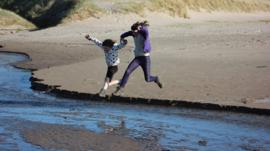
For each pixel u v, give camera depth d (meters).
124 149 10.49
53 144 10.78
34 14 62.75
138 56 15.37
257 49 28.31
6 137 11.26
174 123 12.84
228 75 19.36
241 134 11.66
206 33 41.62
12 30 53.44
